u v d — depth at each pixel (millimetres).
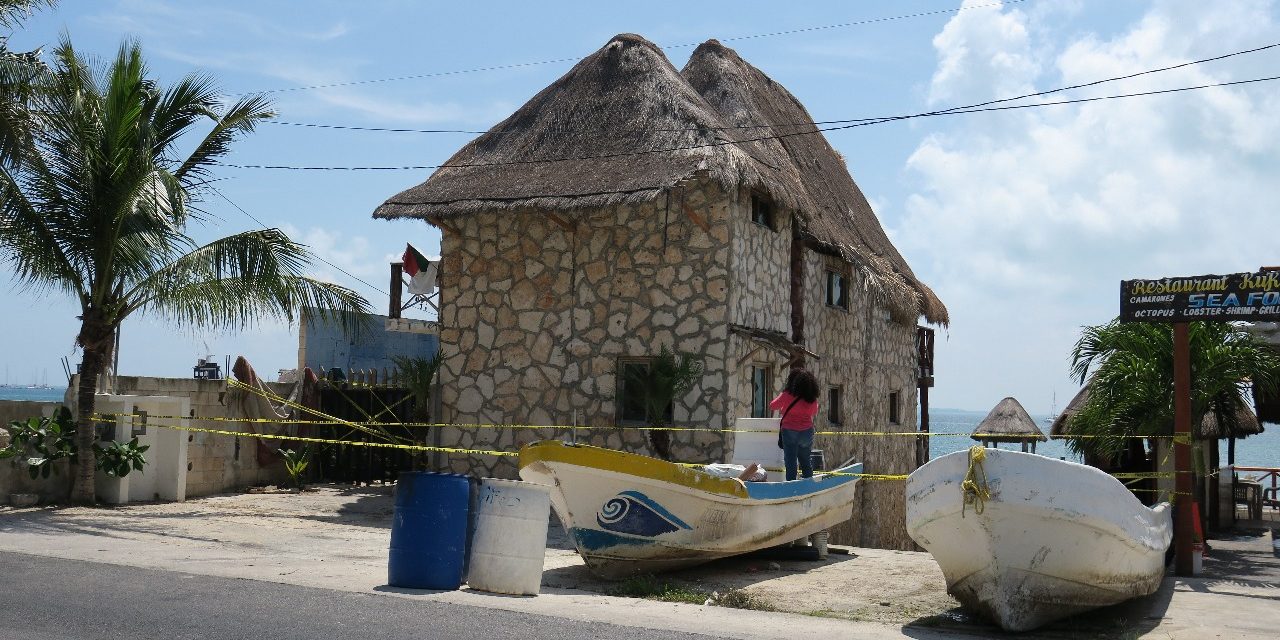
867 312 21797
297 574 9102
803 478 12164
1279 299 11172
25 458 14406
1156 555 9133
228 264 14914
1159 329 13562
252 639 6430
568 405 16531
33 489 14453
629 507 9797
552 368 16719
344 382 19609
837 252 18922
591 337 16469
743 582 10609
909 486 8648
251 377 18188
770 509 11250
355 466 19266
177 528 12500
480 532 8742
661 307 15969
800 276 18156
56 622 6723
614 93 18062
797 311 17969
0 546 10188
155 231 14594
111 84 14414
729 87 19484
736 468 12547
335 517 14648
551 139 17828
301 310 16109
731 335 15516
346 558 10609
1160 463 14320
